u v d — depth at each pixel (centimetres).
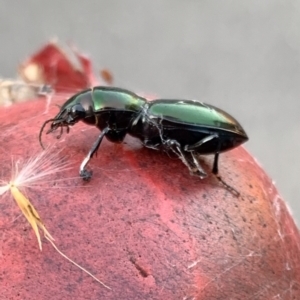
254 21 21
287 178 17
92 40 20
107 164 7
